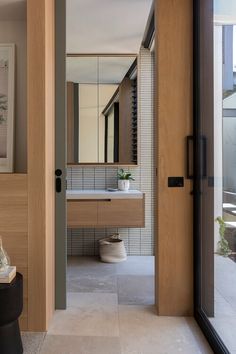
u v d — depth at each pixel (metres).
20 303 1.75
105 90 3.86
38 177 2.02
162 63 2.24
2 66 2.30
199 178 2.21
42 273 2.02
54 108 2.33
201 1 2.18
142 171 3.90
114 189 3.74
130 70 3.85
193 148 2.25
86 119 3.86
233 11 1.95
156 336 1.98
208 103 2.13
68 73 3.83
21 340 1.84
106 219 3.38
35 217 2.02
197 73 2.20
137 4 2.67
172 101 2.25
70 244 3.89
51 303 2.21
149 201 3.90
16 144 2.34
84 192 3.47
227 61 1.98
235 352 1.68
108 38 3.36
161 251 2.26
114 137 3.88
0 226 2.03
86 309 2.35
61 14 2.34
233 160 1.90
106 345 1.87
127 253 3.91
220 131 2.03
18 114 2.34
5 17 2.29
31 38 2.00
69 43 3.50
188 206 2.26
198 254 2.21
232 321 1.93
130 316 2.25
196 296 2.22
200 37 2.19
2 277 1.69
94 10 2.74
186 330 2.05
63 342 1.89
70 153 3.84
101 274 3.18
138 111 3.84
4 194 2.02
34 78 2.00
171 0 2.22
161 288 2.26
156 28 2.29
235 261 1.92
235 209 1.89
